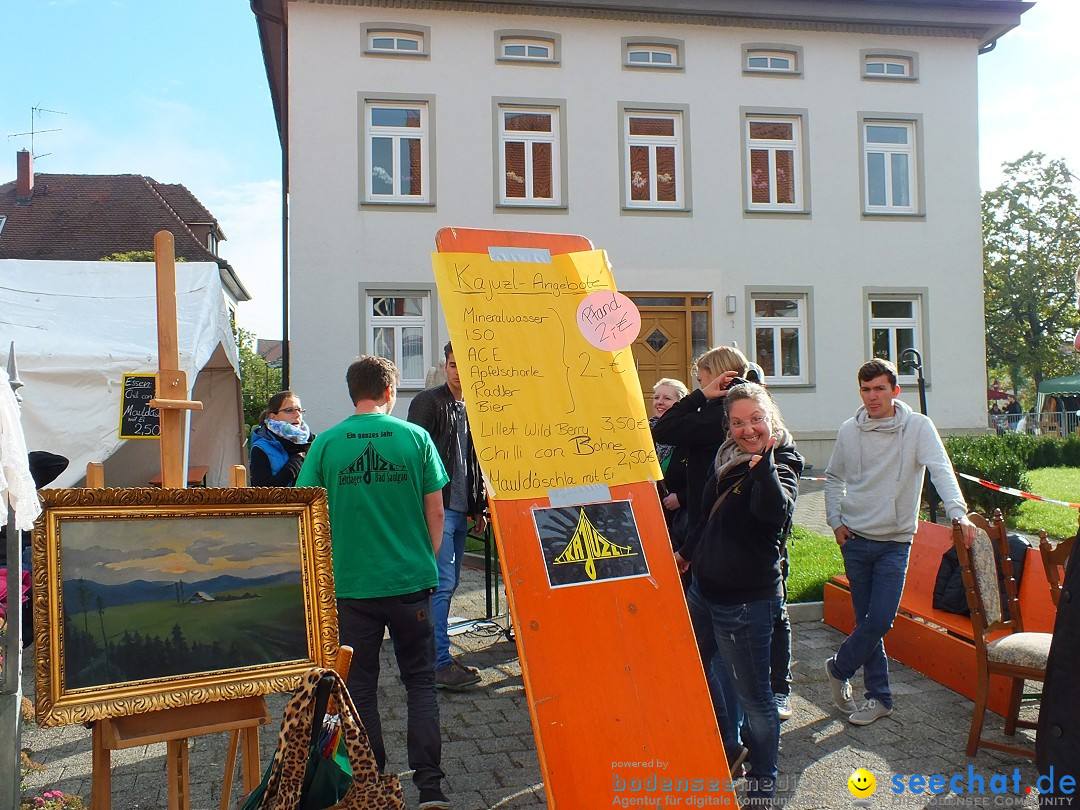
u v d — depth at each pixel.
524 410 3.34
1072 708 2.21
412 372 14.38
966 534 3.94
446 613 4.86
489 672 5.11
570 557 3.18
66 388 6.64
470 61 14.60
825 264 15.66
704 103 15.36
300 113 14.07
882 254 15.86
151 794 3.58
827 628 5.87
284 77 15.22
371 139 14.48
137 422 6.69
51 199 29.69
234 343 10.19
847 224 15.77
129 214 29.47
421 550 3.46
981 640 3.89
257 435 5.45
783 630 3.51
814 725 4.24
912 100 16.05
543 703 2.93
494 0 14.48
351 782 2.43
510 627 5.73
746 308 15.40
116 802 3.51
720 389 3.84
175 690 2.61
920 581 5.26
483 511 5.13
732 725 3.71
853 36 15.86
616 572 3.21
